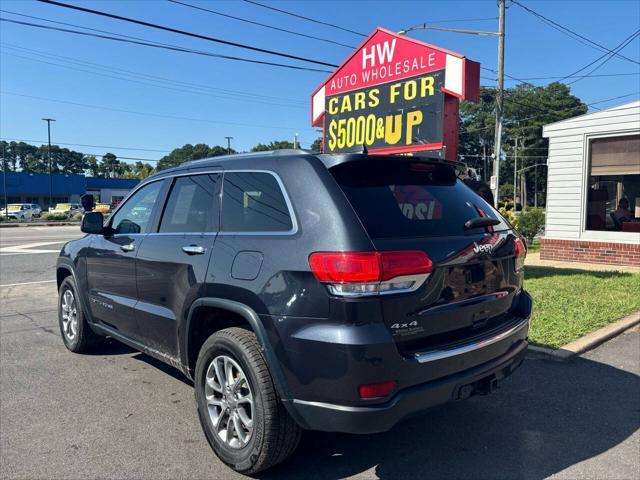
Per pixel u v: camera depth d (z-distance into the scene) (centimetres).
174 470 329
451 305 304
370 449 357
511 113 9044
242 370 319
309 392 283
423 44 805
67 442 365
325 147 1020
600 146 1159
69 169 12775
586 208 1187
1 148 12350
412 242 292
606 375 488
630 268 1094
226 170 373
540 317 649
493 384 328
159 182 452
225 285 328
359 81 930
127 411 419
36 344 612
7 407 426
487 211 373
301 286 287
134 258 432
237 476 322
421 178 354
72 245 562
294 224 305
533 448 355
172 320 385
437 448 357
